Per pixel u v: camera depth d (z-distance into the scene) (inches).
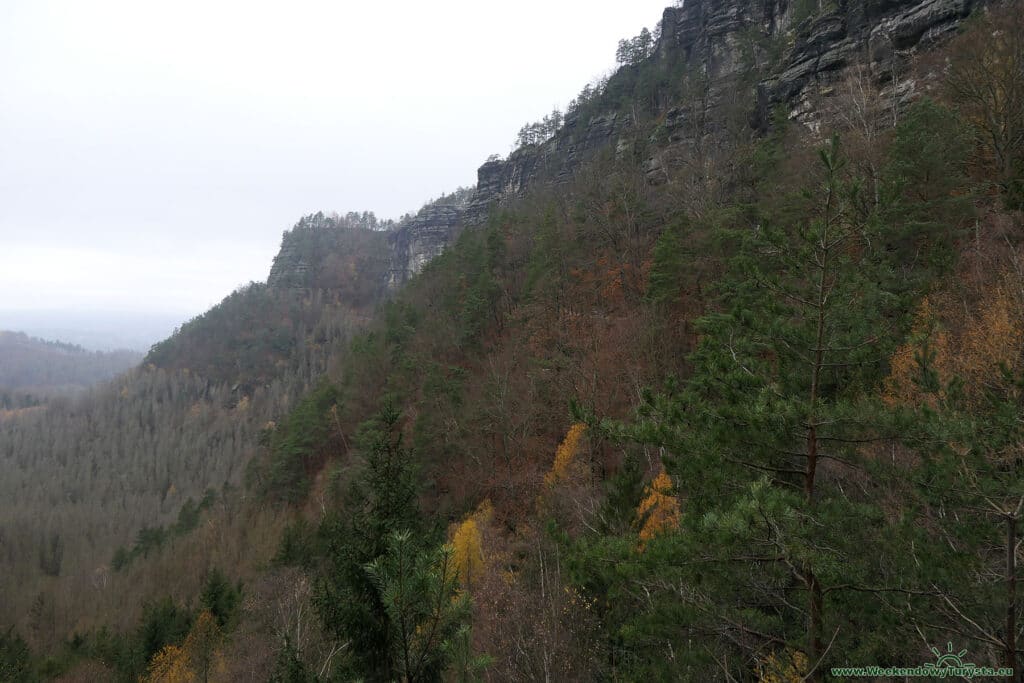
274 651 787.4
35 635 1877.5
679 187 1681.8
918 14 1512.1
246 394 5511.8
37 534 3147.1
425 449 1225.4
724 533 236.8
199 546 1897.1
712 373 324.5
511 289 1921.8
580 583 322.7
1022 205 730.8
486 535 799.1
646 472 727.1
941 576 232.1
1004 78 888.9
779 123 1626.5
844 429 275.7
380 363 1903.3
